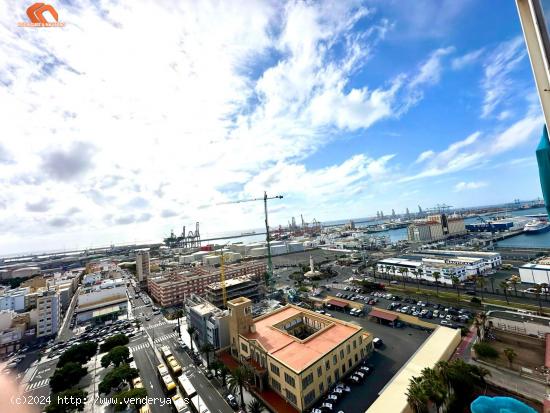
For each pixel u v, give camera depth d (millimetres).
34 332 137375
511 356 70875
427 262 184500
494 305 117625
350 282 186250
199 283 185000
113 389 83438
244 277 192125
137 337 124625
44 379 97125
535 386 64750
